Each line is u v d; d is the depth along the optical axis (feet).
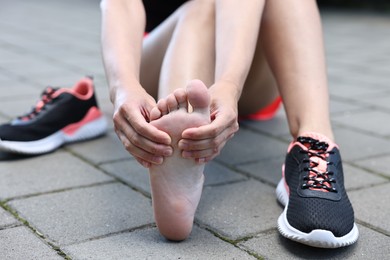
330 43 13.23
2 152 5.42
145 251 3.57
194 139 3.20
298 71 4.32
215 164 5.30
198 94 3.14
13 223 3.97
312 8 4.48
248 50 3.93
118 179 4.85
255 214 4.20
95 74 9.20
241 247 3.68
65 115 5.62
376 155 5.74
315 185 3.83
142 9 4.34
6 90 7.91
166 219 3.57
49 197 4.42
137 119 3.22
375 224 4.13
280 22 4.37
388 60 11.29
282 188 4.31
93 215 4.12
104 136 6.06
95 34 13.57
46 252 3.54
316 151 4.08
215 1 4.38
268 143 5.97
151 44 5.07
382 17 17.83
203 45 4.27
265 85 5.63
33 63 9.93
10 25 14.51
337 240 3.52
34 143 5.33
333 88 8.82
